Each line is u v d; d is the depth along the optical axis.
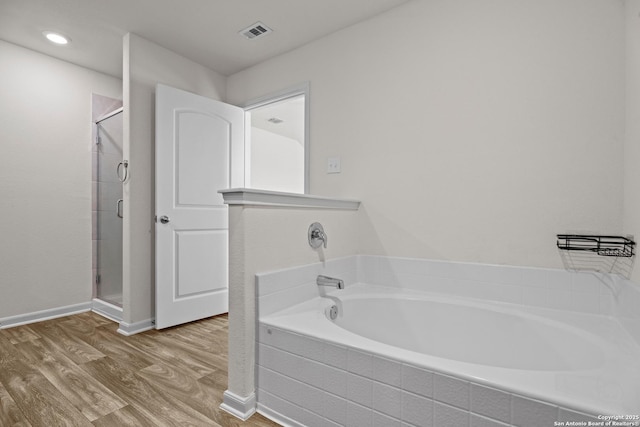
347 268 2.12
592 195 1.50
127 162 2.43
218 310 2.83
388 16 2.13
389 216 2.12
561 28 1.57
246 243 1.44
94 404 1.46
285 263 1.64
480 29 1.79
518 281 1.68
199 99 2.71
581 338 1.30
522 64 1.67
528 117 1.65
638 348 1.15
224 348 2.12
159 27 2.37
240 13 2.20
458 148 1.86
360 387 1.16
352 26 2.30
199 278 2.68
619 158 1.44
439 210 1.92
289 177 5.62
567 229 1.56
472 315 1.68
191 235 2.64
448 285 1.89
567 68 1.56
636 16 1.29
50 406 1.44
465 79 1.83
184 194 2.60
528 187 1.65
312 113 2.50
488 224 1.77
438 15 1.93
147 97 2.54
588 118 1.51
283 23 2.30
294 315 1.52
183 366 1.85
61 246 2.84
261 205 1.52
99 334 2.37
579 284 1.53
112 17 2.25
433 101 1.94
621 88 1.43
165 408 1.45
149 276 2.54
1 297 2.53
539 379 0.92
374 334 1.88
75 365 1.85
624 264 1.42
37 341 2.23
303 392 1.31
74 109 2.94
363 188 2.23
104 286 3.01
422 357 1.07
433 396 1.01
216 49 2.67
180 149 2.58
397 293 1.93
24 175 2.65
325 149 2.42
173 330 2.47
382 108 2.15
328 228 1.97
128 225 2.42
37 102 2.72
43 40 2.54
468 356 1.67
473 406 0.94
